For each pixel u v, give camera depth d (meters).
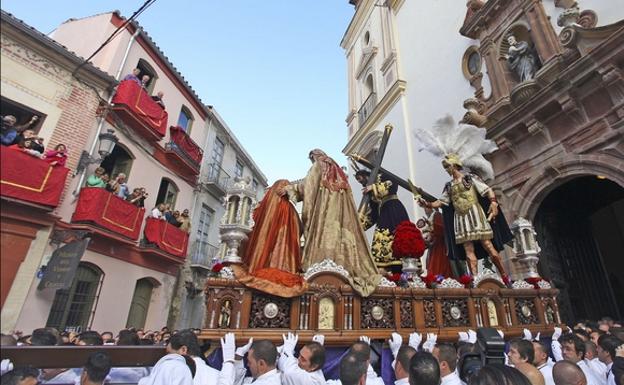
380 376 3.21
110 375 2.39
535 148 6.93
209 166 10.72
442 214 5.61
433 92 11.04
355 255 3.85
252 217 3.88
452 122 6.00
